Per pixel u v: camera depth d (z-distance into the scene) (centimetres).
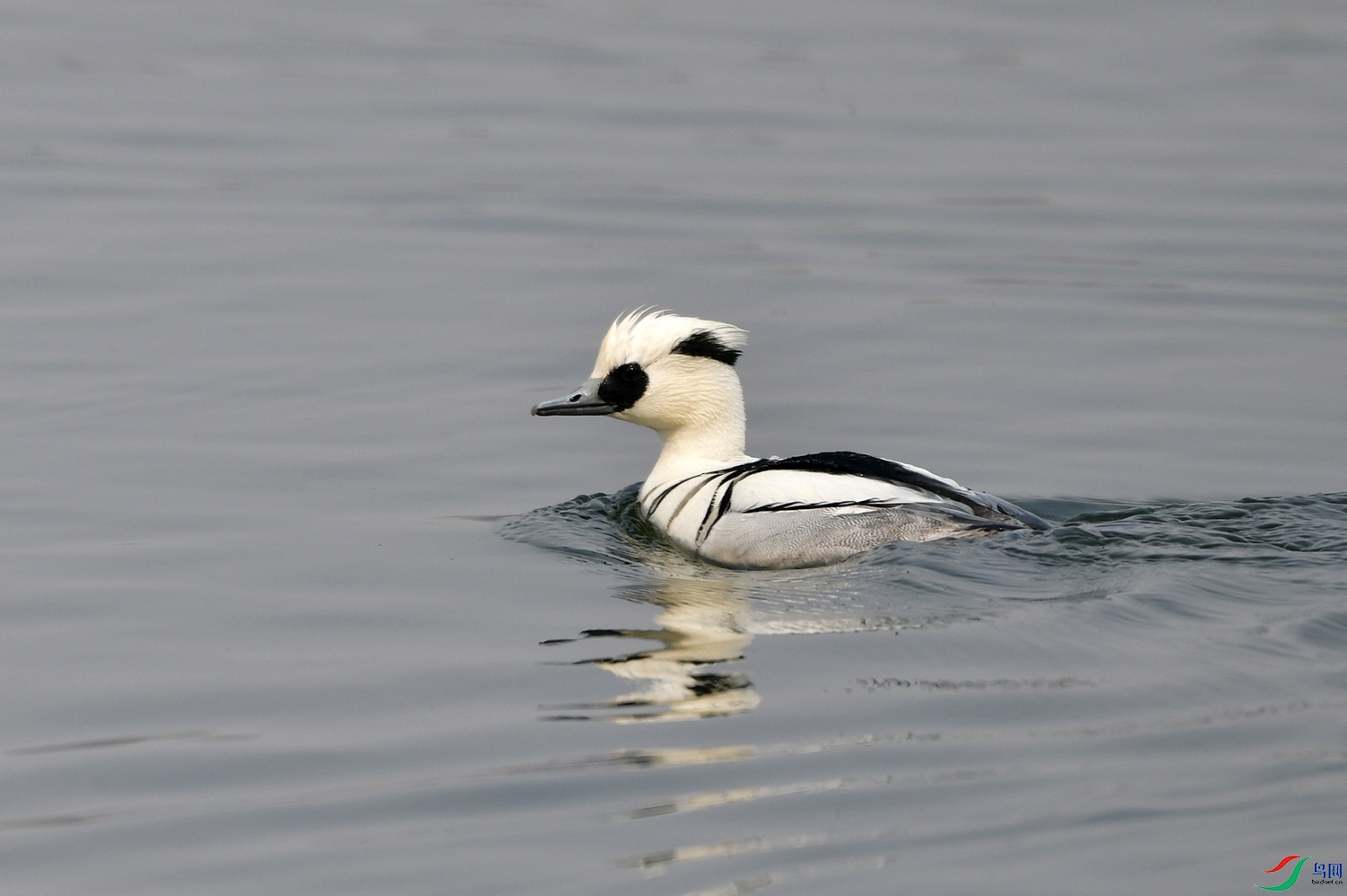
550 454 1648
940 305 2042
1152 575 1217
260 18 3316
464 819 903
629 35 3212
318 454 1609
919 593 1205
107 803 934
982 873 824
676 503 1433
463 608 1231
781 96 2848
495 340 1936
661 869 842
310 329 1962
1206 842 841
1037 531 1308
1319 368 1838
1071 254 2212
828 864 841
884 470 1376
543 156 2586
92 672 1113
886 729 988
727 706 1030
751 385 1806
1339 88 2853
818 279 2123
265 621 1205
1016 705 1013
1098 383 1803
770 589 1258
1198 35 3156
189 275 2116
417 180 2491
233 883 846
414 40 3164
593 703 1045
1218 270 2152
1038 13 3316
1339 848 827
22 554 1339
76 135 2630
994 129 2692
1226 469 1570
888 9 3369
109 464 1562
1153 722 980
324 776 958
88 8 3341
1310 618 1128
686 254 2209
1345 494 1443
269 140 2639
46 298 2020
